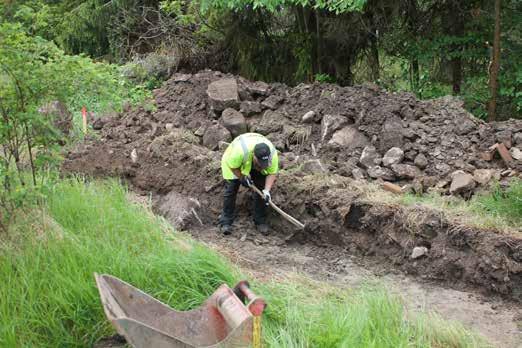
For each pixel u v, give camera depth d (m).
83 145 8.92
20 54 5.00
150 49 15.88
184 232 7.01
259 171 7.18
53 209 5.84
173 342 3.85
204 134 8.93
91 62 5.59
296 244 7.23
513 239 5.91
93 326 4.59
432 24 11.23
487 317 5.54
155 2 15.82
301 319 4.71
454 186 7.18
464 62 11.31
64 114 7.99
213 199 7.79
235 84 9.46
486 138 7.89
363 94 8.73
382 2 11.25
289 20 13.21
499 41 9.73
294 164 8.00
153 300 4.38
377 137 8.27
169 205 7.59
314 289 5.65
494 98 10.02
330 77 12.64
